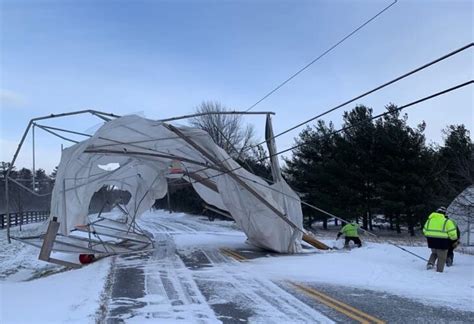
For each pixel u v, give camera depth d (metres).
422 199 33.56
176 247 20.05
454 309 8.26
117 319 7.49
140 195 22.91
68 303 8.64
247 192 17.56
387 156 34.56
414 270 12.68
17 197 53.53
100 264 14.74
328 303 8.71
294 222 18.02
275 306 8.46
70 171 17.30
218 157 17.25
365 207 37.00
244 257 16.30
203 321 7.39
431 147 35.88
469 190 22.31
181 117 16.00
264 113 17.92
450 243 12.70
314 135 40.19
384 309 8.23
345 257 15.68
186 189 69.31
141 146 17.95
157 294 9.59
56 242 15.44
